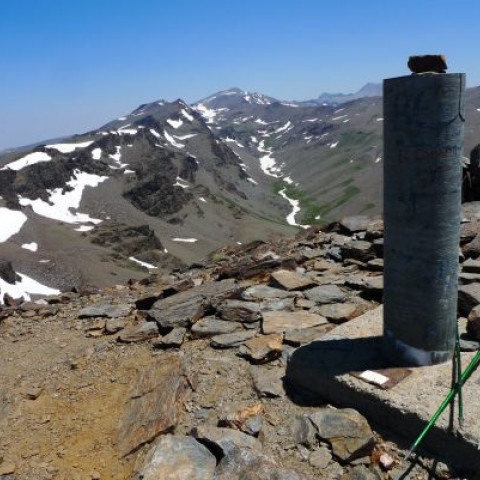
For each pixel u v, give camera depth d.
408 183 2.07
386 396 2.06
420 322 2.17
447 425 1.86
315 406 2.29
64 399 2.83
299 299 3.42
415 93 1.98
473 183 5.04
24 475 2.28
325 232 5.61
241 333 3.03
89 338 3.64
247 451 1.94
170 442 2.07
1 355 3.59
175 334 3.19
